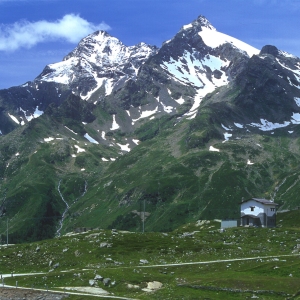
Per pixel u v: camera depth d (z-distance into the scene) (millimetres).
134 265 149250
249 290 118000
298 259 142375
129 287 126812
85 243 174500
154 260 153750
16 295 126438
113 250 164875
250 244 168750
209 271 138250
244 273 133125
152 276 132875
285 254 152500
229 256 154500
